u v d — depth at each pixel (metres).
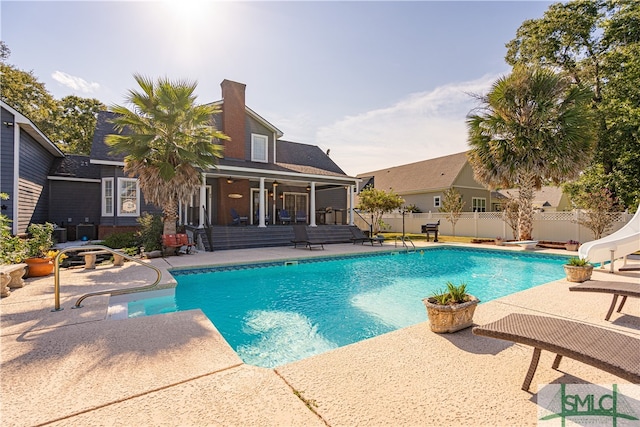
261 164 16.44
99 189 15.15
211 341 3.24
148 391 2.31
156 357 2.87
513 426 1.92
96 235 13.96
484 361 2.80
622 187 14.71
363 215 22.59
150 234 10.29
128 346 3.11
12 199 10.31
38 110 21.45
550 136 11.52
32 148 12.04
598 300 4.80
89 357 2.86
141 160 9.62
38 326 3.66
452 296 3.68
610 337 2.33
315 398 2.22
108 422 1.95
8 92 19.41
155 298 5.76
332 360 2.83
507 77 12.31
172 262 8.50
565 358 2.84
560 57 16.16
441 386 2.38
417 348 3.08
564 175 12.11
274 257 9.61
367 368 2.67
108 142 9.59
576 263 6.19
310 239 14.62
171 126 9.78
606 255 7.10
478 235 17.86
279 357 3.78
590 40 15.32
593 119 12.48
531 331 2.44
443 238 17.73
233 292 6.73
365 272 8.91
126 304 5.04
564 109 11.72
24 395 2.25
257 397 2.24
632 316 4.03
